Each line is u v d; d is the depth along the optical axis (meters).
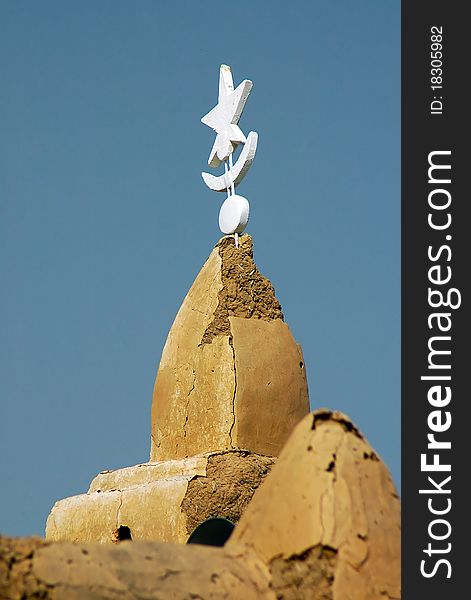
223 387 22.81
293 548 12.49
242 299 23.50
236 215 23.98
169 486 22.00
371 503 12.80
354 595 12.32
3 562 11.42
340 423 13.23
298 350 23.66
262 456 22.52
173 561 12.21
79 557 11.77
